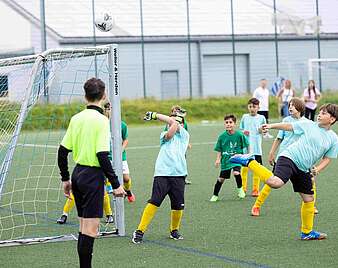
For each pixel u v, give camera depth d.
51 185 18.03
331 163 20.55
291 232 11.44
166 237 11.27
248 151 14.62
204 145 26.92
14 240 11.09
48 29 48.16
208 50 50.44
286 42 51.12
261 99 30.69
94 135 8.55
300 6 53.69
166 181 10.89
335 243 10.55
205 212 13.50
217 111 44.91
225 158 14.59
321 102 47.41
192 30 50.75
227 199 15.03
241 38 51.16
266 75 51.38
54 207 14.70
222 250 10.22
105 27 14.29
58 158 8.76
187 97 47.03
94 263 9.58
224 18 52.47
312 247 10.29
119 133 11.36
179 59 49.44
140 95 48.09
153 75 48.59
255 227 11.93
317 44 51.28
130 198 14.94
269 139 28.50
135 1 51.75
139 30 49.69
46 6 48.88
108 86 11.41
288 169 10.45
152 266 9.34
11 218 13.48
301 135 10.60
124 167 14.59
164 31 49.78
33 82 11.20
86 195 8.52
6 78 13.96
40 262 9.79
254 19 52.56
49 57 11.34
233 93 50.66
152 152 25.12
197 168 20.44
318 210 13.41
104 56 12.21
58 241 11.20
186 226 12.14
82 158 8.56
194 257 9.81
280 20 51.03
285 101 34.06
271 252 10.02
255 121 15.84
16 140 11.34
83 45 48.16
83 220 8.56
